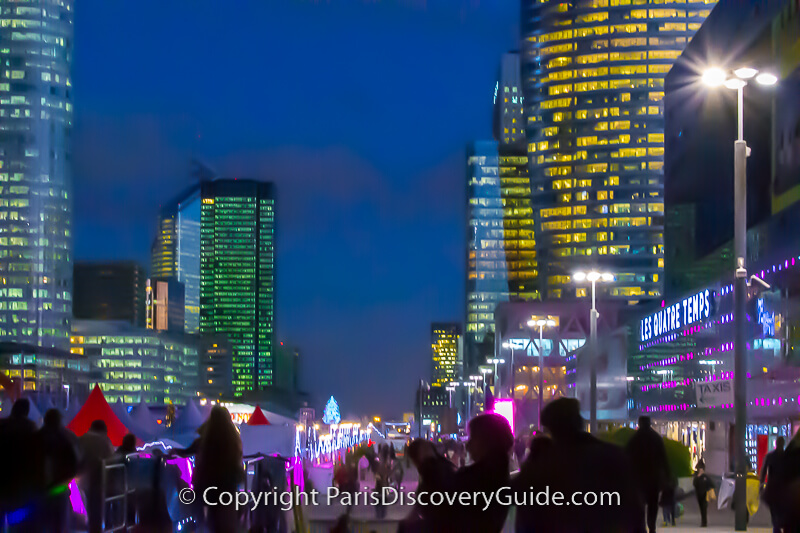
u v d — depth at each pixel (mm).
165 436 41812
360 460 53875
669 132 116562
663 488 16406
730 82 27875
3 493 12336
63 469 12789
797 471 12586
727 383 44812
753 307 70938
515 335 185500
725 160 91000
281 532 19484
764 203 74688
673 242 113188
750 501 30859
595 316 54312
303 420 84688
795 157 68000
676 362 95250
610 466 7801
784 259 67750
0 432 12523
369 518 28953
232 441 14367
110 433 32375
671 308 98750
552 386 183375
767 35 77688
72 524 16469
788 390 53594
